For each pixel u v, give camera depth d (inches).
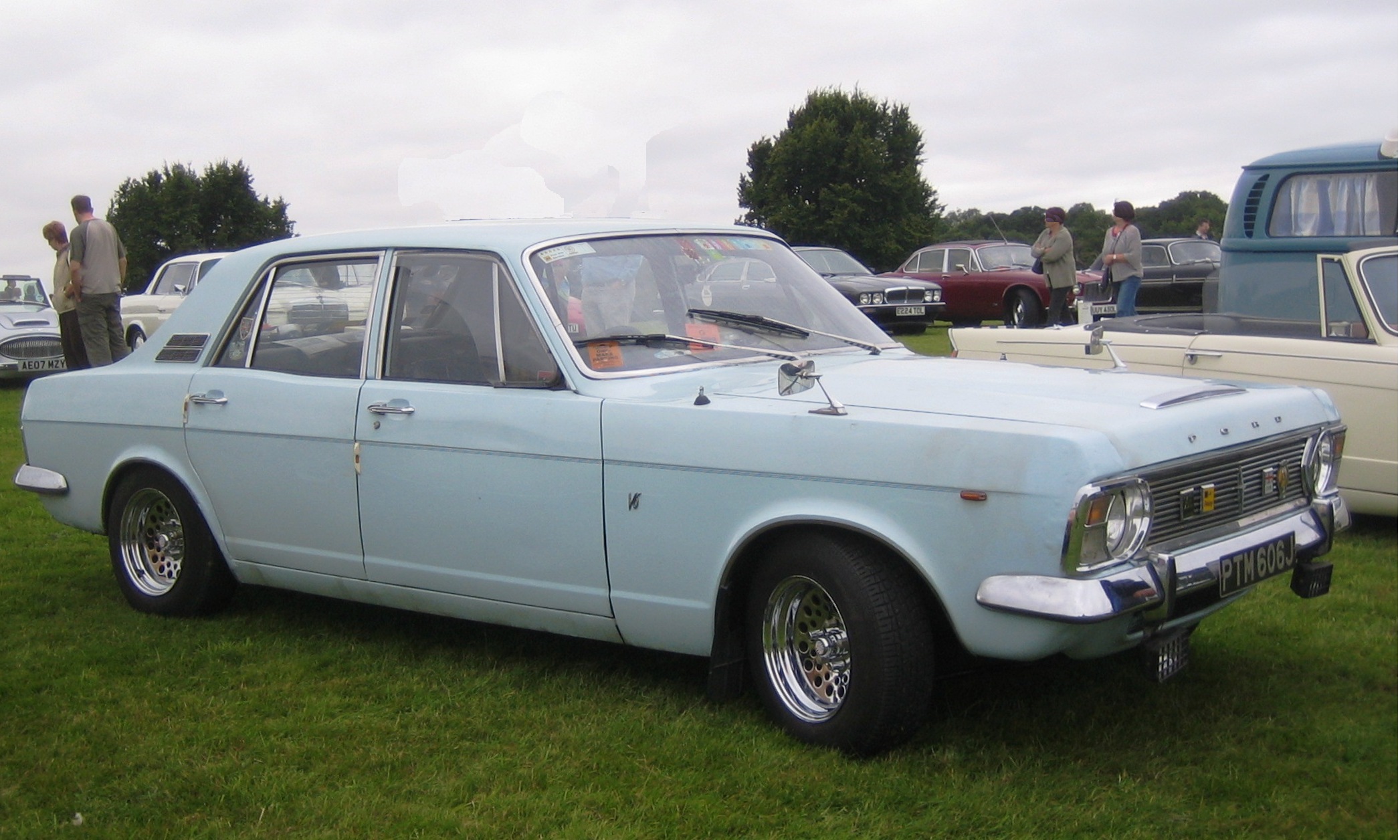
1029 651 125.0
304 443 179.6
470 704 161.8
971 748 143.5
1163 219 1429.6
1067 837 122.3
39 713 162.7
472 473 162.7
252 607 210.5
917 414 135.0
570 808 131.2
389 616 203.9
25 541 265.7
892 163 2033.7
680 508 146.3
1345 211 309.0
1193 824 124.6
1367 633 183.6
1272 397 150.6
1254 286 323.3
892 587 134.0
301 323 187.0
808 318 183.2
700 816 128.2
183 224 2306.8
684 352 165.0
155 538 208.8
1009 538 123.5
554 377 157.9
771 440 139.4
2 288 649.6
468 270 169.8
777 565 142.5
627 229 176.9
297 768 143.8
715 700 152.8
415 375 171.8
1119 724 149.5
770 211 2017.7
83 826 130.3
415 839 125.6
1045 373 159.2
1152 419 131.5
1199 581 129.8
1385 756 140.0
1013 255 816.3
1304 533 147.9
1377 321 243.0
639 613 152.6
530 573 160.4
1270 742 144.6
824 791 132.1
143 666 180.7
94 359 495.2
